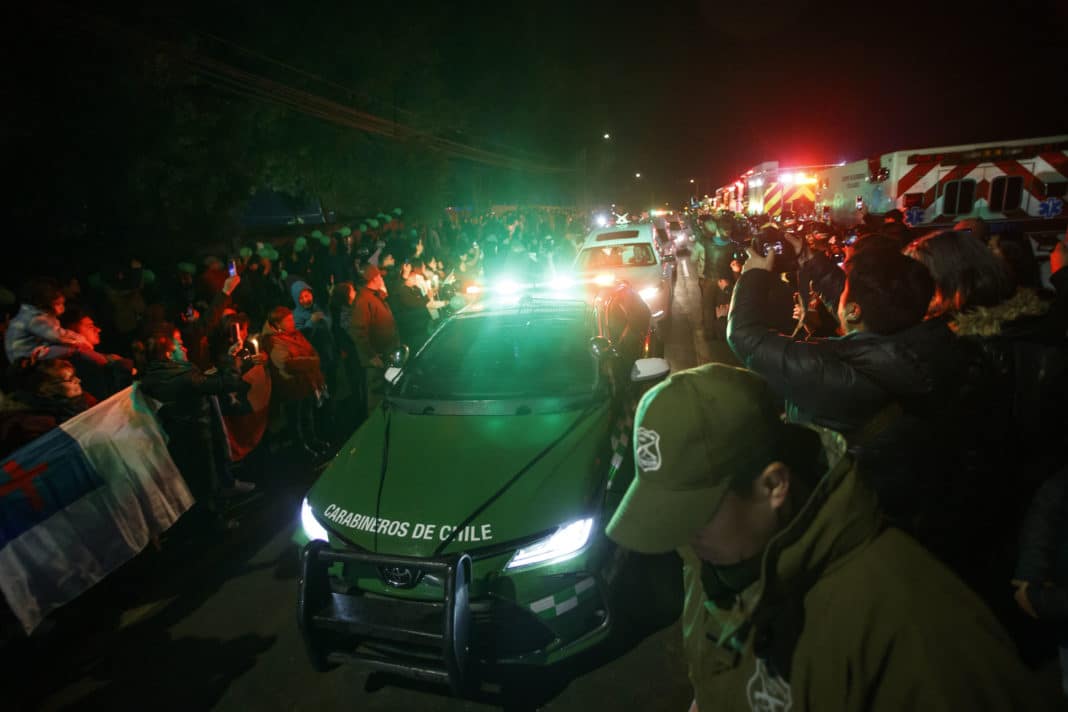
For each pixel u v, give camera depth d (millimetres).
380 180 17234
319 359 6152
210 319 5180
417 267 8961
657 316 7664
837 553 858
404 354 4039
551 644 2629
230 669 3047
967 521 1776
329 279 9180
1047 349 1769
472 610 2561
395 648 2562
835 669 848
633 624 3129
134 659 3150
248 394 4809
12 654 3043
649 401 939
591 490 2857
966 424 1709
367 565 2715
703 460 881
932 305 2033
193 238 9227
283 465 5680
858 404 1725
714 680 1072
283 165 12609
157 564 4074
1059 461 1758
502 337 4188
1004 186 8148
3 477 3090
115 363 4770
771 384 1890
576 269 9977
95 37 7039
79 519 3312
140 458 3688
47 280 4340
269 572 3926
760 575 943
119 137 7695
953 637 790
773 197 14234
